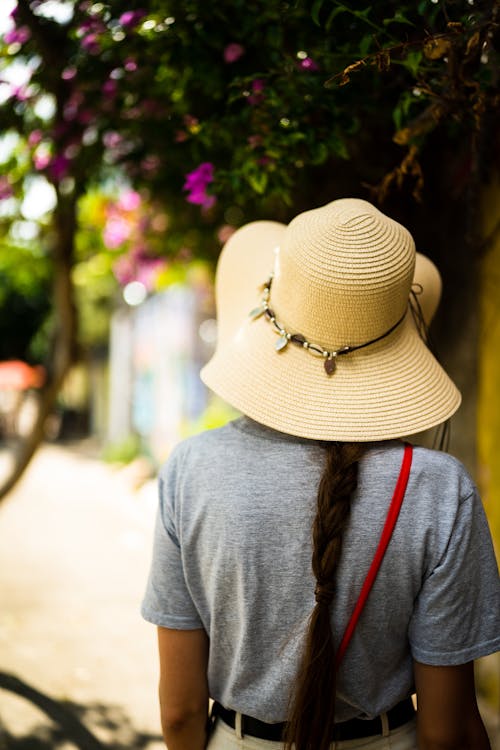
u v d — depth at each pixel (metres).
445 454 1.18
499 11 1.56
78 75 2.72
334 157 2.89
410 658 1.22
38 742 3.13
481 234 3.14
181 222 4.16
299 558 1.13
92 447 20.48
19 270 4.91
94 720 3.37
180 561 1.22
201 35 2.19
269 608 1.15
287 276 1.24
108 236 4.82
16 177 3.21
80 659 4.13
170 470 1.23
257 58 2.26
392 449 1.17
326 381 1.23
